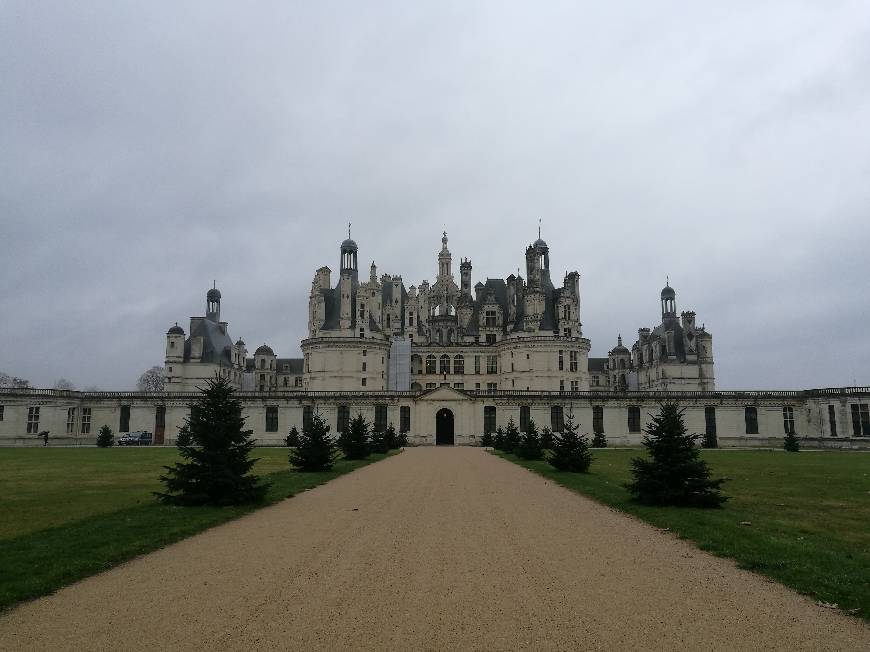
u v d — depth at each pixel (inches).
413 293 4972.9
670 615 452.1
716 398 3897.6
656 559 631.2
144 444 3843.5
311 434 1707.7
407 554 648.4
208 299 5423.2
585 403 3919.8
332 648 387.5
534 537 747.4
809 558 625.6
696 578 556.4
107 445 3590.1
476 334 4879.4
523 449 2253.9
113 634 413.1
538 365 4232.3
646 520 878.4
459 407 3885.3
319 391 4060.0
